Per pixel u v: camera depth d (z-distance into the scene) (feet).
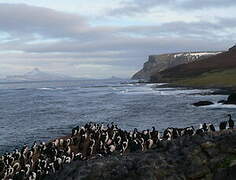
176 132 142.72
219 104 338.13
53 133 225.35
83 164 77.66
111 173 70.59
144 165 68.59
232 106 321.52
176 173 66.33
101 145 137.08
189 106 344.08
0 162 131.54
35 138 210.79
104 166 73.31
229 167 63.26
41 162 124.26
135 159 73.82
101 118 285.43
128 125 244.01
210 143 71.05
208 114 282.77
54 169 115.34
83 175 72.28
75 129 170.40
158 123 248.32
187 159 68.85
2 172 125.70
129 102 414.21
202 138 76.02
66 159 120.37
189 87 615.16
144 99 445.37
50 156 134.31
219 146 69.82
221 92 461.37
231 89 507.30
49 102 461.78
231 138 70.95
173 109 326.24
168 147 78.43
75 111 343.87
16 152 142.61
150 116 285.84
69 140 152.25
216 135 78.23
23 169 122.72
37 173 114.11
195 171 65.72
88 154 133.18
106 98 490.49
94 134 155.63
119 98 480.23
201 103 343.05
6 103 467.11
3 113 346.33
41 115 321.52
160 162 69.15
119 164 73.05
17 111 362.33
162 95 494.59
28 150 148.56
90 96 547.08
